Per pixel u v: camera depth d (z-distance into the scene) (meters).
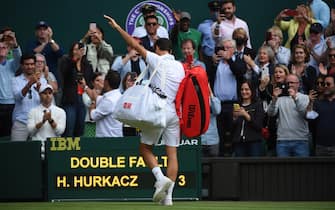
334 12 33.47
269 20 35.72
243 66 30.47
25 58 30.12
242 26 33.34
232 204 24.80
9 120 31.55
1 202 26.77
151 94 22.25
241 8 35.75
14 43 31.75
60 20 36.00
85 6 36.03
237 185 26.81
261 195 26.84
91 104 30.30
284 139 29.17
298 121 29.08
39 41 32.75
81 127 31.05
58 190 26.53
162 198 22.81
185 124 22.72
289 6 35.62
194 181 26.20
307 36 33.69
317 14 34.53
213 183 26.88
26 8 36.03
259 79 30.94
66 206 24.25
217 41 33.03
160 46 22.80
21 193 26.75
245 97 29.11
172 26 34.91
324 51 32.38
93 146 26.38
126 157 26.28
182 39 32.91
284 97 29.16
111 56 32.91
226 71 30.58
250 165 26.92
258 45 35.75
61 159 26.50
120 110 22.28
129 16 35.59
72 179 26.47
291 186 26.88
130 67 31.55
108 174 26.34
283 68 29.36
